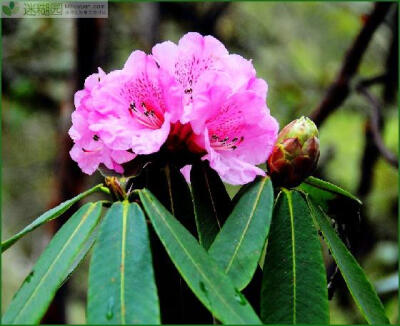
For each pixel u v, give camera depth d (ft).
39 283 1.45
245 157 1.65
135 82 1.64
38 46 3.90
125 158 1.64
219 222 1.63
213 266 1.47
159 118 1.64
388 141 4.13
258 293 1.63
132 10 4.27
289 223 1.61
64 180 3.16
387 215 4.03
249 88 1.65
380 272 3.89
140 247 1.47
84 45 3.07
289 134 1.65
